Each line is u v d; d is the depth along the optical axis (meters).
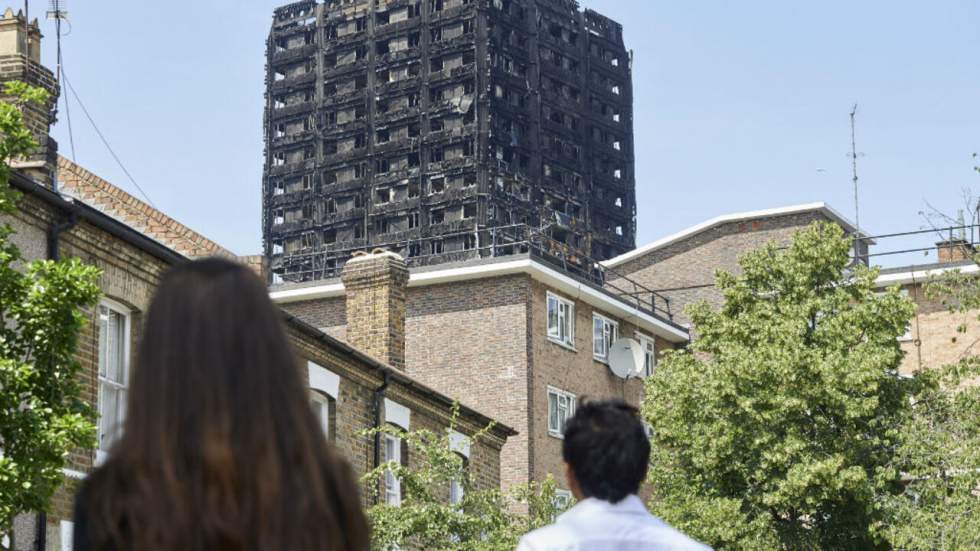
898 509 38.50
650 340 64.31
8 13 28.75
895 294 41.53
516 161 192.12
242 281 2.96
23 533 20.53
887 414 40.69
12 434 14.74
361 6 198.25
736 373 40.69
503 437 37.56
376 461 31.30
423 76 191.62
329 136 196.50
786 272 42.56
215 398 2.84
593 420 5.51
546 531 5.27
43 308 15.14
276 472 2.82
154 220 31.67
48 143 26.47
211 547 2.76
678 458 42.97
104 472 2.84
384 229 191.38
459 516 26.52
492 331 56.34
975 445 36.50
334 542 2.86
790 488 39.47
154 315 2.93
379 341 35.62
